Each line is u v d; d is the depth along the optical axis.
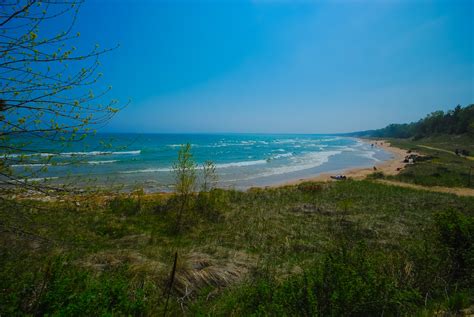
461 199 18.55
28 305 3.74
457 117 103.19
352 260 4.76
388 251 7.82
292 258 7.67
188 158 12.23
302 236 10.09
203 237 9.70
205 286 5.48
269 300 4.35
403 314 3.84
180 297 5.02
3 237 4.84
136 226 10.38
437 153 62.16
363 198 18.23
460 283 4.87
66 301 3.78
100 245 7.66
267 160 49.81
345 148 98.50
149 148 68.88
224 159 51.03
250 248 8.66
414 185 26.69
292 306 3.75
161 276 5.37
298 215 13.22
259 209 14.21
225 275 5.91
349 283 3.76
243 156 57.78
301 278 4.53
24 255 5.08
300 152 74.50
